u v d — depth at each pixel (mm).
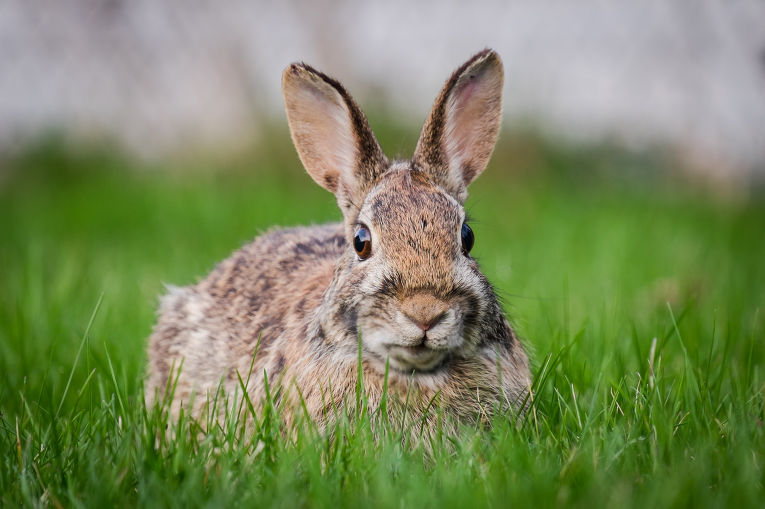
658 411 6656
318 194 20031
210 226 16828
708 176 22531
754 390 7625
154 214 17688
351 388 6953
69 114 25281
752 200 20781
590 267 13297
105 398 7844
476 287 6707
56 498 5688
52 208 18641
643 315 10867
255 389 7906
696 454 5984
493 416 7121
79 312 10953
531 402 7438
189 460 6297
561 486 5523
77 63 25953
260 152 22719
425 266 6480
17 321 10016
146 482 5918
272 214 17422
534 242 15453
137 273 13281
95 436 6684
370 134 7777
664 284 11984
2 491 5949
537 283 12211
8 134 23797
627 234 15289
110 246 15719
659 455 6047
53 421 6910
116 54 25984
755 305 10812
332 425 6891
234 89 25156
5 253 14734
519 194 19672
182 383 9094
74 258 13742
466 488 5461
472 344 6820
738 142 22734
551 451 6203
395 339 6430
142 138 25344
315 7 24703
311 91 8250
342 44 24750
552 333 9141
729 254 14031
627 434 6590
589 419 6684
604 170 21938
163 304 9961
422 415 6980
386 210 6871
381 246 6715
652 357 7707
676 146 22734
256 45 25453
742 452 5828
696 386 7242
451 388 7039
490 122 8414
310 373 7121
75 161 22844
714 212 18719
